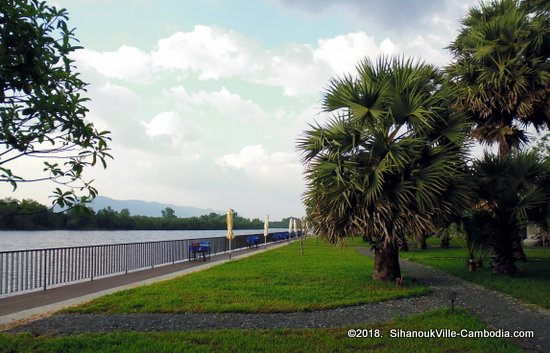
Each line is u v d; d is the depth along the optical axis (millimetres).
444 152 12117
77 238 26953
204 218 87625
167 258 19406
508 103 16609
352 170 12000
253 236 33906
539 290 11023
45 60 2893
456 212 12281
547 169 13906
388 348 6086
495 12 18859
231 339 6426
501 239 14453
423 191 11406
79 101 3156
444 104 12781
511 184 13766
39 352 5715
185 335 6590
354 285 11602
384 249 12562
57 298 9898
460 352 5941
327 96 13133
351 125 12633
